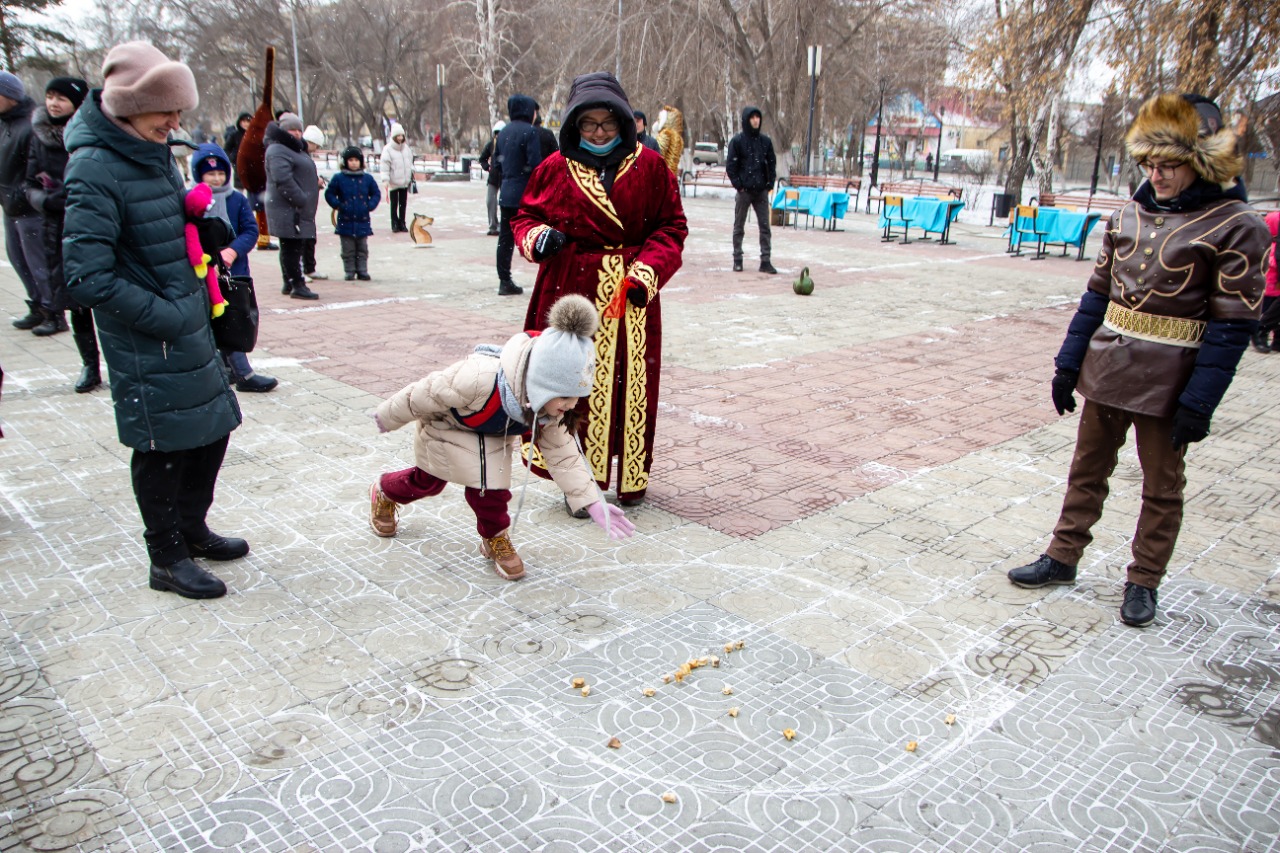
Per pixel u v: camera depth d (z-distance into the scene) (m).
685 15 23.64
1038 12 17.20
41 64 38.66
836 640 3.42
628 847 2.38
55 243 5.96
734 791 2.60
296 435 5.54
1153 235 3.36
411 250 14.09
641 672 3.18
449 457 3.63
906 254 15.55
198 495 3.77
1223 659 3.37
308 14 51.34
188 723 2.84
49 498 4.52
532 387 3.32
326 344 7.85
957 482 5.05
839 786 2.63
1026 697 3.10
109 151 3.16
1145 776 2.72
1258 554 4.26
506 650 3.30
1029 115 19.00
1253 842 2.47
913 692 3.11
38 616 3.45
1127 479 5.21
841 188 20.42
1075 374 3.72
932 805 2.57
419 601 3.64
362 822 2.44
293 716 2.89
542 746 2.77
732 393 6.69
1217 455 5.64
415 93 56.22
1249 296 3.16
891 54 32.06
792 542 4.25
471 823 2.45
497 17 37.69
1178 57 14.80
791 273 12.77
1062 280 12.87
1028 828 2.49
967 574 3.99
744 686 3.11
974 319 9.81
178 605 3.55
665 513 4.55
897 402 6.57
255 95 51.78
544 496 4.77
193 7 50.75
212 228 3.53
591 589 3.77
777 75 23.56
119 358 3.34
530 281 11.43
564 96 33.47
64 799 2.51
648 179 4.25
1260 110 16.86
